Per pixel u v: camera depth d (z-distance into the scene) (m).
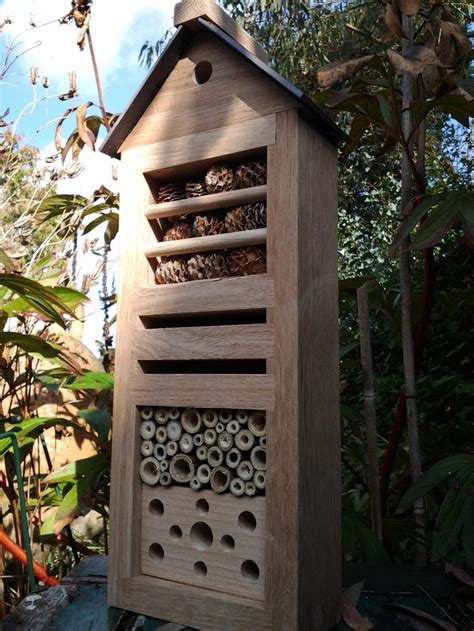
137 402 1.15
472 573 1.26
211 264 1.14
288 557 0.96
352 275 4.26
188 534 1.10
